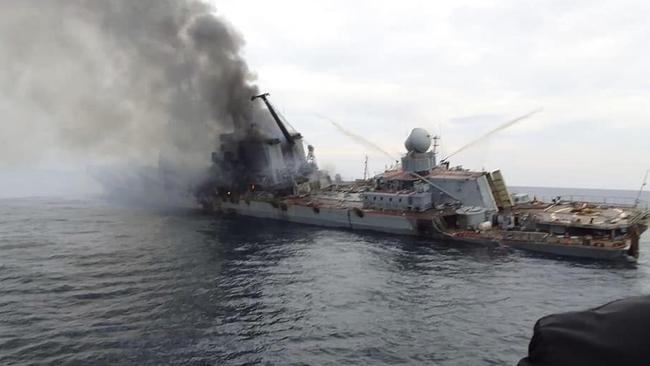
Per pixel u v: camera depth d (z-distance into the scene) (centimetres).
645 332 430
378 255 5525
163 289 4084
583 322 475
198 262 5103
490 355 2862
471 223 6350
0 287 4031
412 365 2725
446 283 4356
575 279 4456
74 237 6475
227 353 2827
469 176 6788
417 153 7462
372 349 2931
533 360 468
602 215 5866
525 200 7475
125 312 3488
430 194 6919
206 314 3484
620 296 3947
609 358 417
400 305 3750
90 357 2719
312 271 4781
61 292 3928
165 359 2722
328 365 2703
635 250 5238
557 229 5684
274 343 2989
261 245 6094
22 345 2861
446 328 3281
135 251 5609
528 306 3719
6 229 7031
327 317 3472
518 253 5575
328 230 7275
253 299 3856
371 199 7262
